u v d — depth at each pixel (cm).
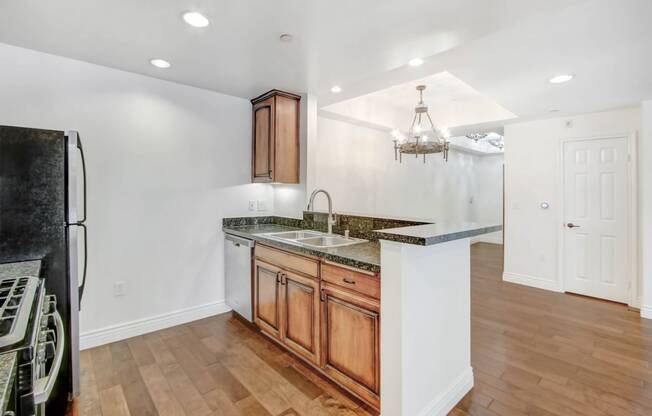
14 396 84
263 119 318
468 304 205
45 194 176
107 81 251
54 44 213
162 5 167
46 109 228
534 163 424
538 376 216
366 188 487
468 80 275
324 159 427
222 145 316
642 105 323
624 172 364
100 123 249
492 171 795
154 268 280
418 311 162
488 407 185
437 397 178
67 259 183
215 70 256
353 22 182
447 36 197
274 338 252
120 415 177
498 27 187
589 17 177
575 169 396
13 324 95
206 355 240
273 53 224
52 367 111
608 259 375
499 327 296
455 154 728
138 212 270
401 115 505
